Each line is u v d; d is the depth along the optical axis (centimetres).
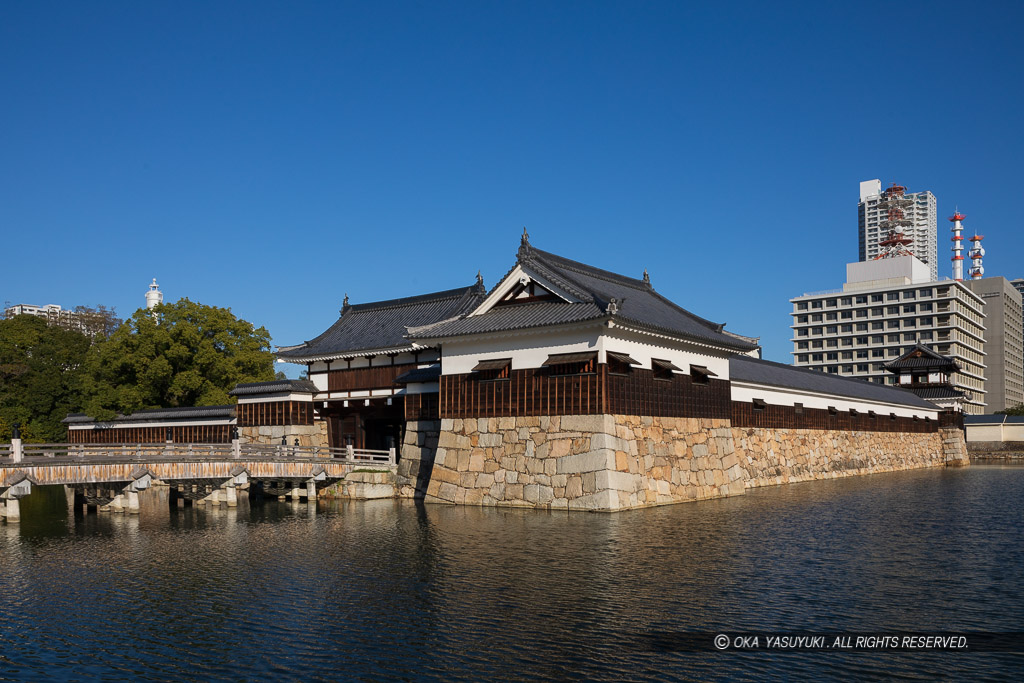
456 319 4175
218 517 3675
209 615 1867
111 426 6022
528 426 3788
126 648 1644
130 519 3612
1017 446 10062
